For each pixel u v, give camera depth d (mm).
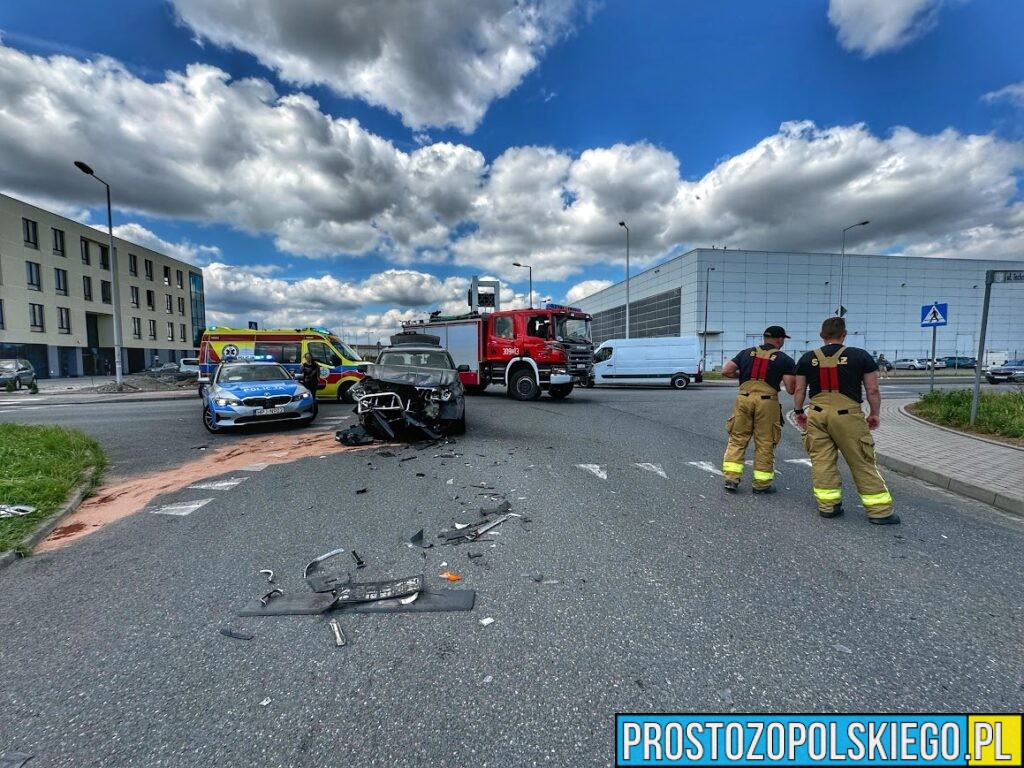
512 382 15070
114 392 21734
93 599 3078
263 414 9406
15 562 3654
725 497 5176
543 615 2836
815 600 3018
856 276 49000
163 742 1911
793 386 5074
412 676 2301
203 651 2514
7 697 2176
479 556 3654
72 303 41875
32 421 11570
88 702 2143
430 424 8391
